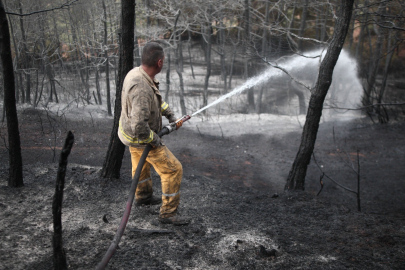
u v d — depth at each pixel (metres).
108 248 2.51
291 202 4.05
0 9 3.12
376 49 12.50
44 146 6.18
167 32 15.37
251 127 11.57
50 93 11.60
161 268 2.48
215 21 16.52
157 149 2.95
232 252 2.77
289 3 13.31
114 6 12.30
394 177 6.91
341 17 4.16
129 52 3.85
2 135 6.42
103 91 15.88
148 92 2.73
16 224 2.93
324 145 9.30
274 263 2.65
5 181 3.90
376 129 10.91
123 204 3.58
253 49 5.88
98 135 7.71
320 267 2.61
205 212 3.55
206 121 12.52
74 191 3.80
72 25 11.74
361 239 3.09
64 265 2.29
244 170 6.91
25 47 10.23
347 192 6.25
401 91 15.48
